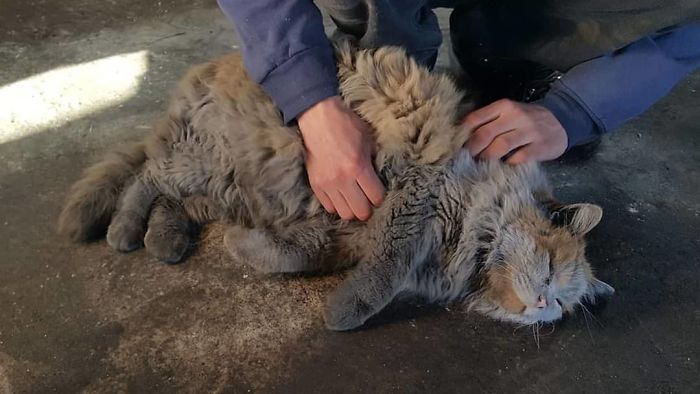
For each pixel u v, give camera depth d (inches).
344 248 32.6
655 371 29.6
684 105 47.4
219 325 29.7
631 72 34.3
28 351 28.2
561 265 31.5
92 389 26.8
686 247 36.6
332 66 30.6
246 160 33.1
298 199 33.0
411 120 31.0
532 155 32.4
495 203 31.7
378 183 30.2
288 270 32.0
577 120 33.8
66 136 40.5
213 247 33.8
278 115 32.2
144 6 54.5
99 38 50.1
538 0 38.3
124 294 30.9
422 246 31.3
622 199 39.5
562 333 31.3
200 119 33.9
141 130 41.3
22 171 37.7
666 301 33.3
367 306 29.7
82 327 29.3
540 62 41.0
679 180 41.2
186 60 48.4
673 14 34.4
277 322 30.1
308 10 29.6
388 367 28.6
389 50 32.6
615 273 34.7
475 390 28.0
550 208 32.6
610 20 35.8
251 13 28.8
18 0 52.8
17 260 32.3
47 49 48.3
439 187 31.1
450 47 48.6
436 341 30.2
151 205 34.5
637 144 43.8
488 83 44.6
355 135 30.0
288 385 27.5
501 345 30.4
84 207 33.4
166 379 27.3
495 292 32.1
